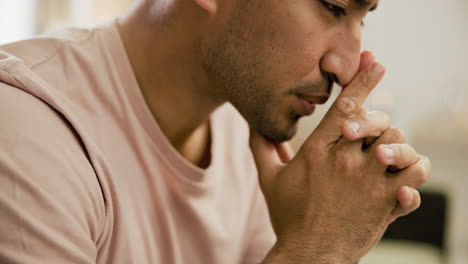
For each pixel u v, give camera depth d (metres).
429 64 3.24
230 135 1.02
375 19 3.26
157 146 0.90
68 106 0.84
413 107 3.26
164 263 0.90
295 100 0.88
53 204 0.77
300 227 0.89
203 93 0.91
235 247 0.99
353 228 0.89
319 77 0.87
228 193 1.00
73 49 0.88
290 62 0.86
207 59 0.88
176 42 0.89
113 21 0.92
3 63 0.81
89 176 0.82
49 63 0.86
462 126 3.16
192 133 0.94
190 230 0.93
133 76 0.89
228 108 1.03
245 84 0.88
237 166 1.02
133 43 0.90
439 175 3.23
